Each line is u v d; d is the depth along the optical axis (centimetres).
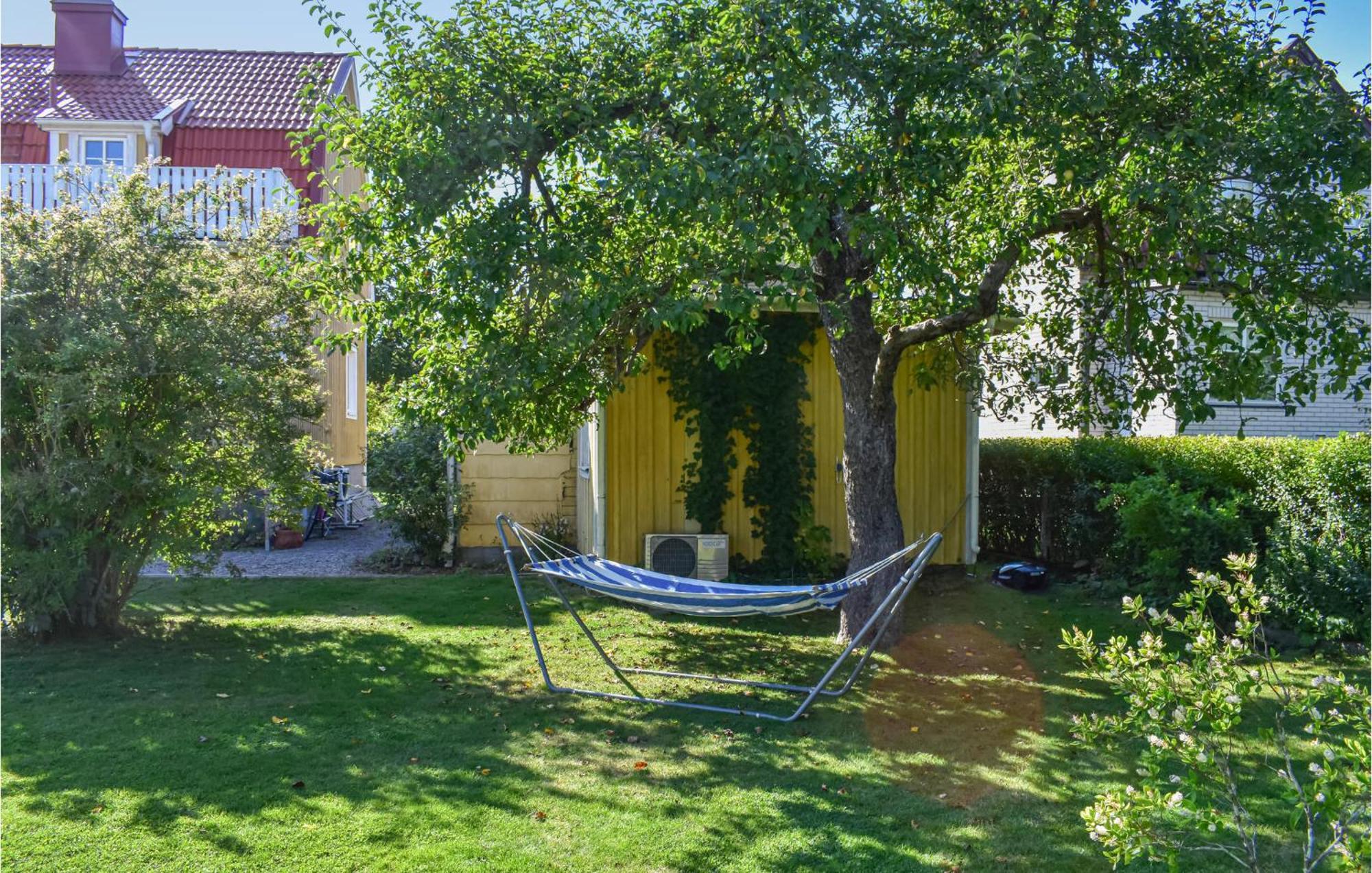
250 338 755
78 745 529
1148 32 650
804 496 1059
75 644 763
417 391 723
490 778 491
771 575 1053
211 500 778
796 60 614
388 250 660
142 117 1525
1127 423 813
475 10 637
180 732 554
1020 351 959
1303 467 790
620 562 1045
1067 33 665
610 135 596
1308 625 747
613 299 601
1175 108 673
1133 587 980
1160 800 301
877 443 780
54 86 1612
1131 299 775
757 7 591
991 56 619
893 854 411
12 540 727
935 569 1099
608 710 616
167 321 727
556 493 1253
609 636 829
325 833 420
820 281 748
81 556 728
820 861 404
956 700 643
